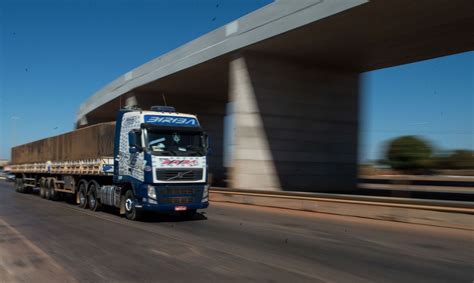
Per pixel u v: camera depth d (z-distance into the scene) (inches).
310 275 288.4
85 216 622.5
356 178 1104.2
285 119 997.2
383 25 781.9
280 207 767.7
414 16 739.4
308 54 975.0
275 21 838.5
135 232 470.6
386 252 371.6
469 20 761.6
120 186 610.2
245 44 912.9
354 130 1109.1
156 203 538.3
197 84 1347.2
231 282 270.1
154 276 283.3
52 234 454.0
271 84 983.6
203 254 352.8
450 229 510.3
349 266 316.5
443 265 324.8
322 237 447.8
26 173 1174.3
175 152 552.7
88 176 745.6
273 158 972.6
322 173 1046.4
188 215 634.8
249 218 617.9
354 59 1019.3
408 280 281.0
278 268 306.8
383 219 592.4
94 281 271.6
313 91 1051.3
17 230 481.7
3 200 930.7
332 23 768.9
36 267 307.1
